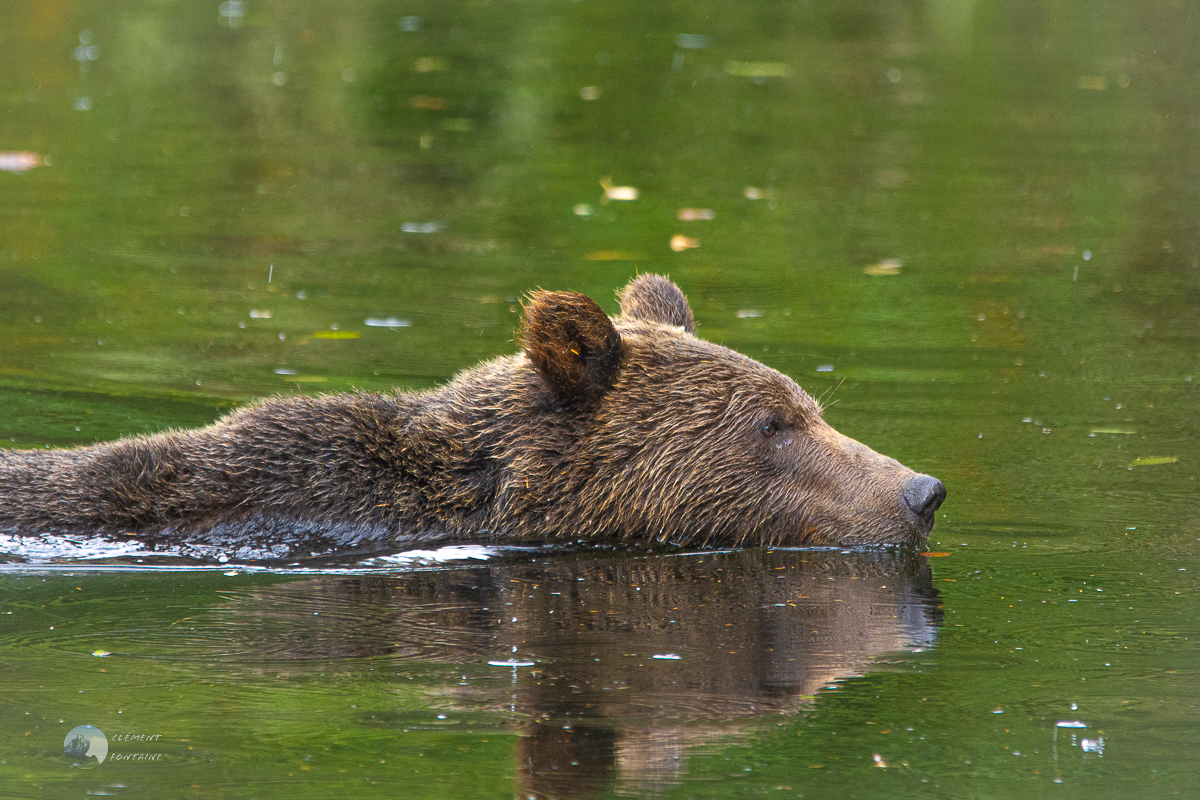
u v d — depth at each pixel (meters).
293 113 28.55
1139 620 8.84
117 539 9.89
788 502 10.66
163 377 14.30
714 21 38.34
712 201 22.86
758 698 7.61
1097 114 28.89
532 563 10.06
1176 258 20.16
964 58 34.16
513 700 7.53
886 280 18.95
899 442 12.81
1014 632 8.66
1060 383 14.79
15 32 35.53
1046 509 11.20
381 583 9.50
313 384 14.10
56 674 7.85
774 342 16.09
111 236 20.20
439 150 25.97
